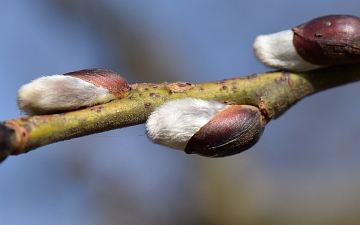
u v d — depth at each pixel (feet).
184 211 0.72
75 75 0.38
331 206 0.71
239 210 0.71
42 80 0.37
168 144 0.38
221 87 0.40
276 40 0.41
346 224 0.69
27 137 0.36
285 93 0.41
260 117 0.40
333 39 0.40
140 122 0.38
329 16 0.41
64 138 0.37
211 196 0.72
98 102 0.38
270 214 0.71
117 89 0.38
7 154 0.35
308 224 0.70
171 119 0.38
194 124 0.38
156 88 0.39
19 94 0.37
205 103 0.39
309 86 0.41
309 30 0.40
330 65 0.41
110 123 0.38
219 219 0.71
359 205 0.70
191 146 0.38
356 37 0.40
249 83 0.40
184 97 0.39
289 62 0.41
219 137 0.38
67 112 0.37
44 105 0.37
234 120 0.38
